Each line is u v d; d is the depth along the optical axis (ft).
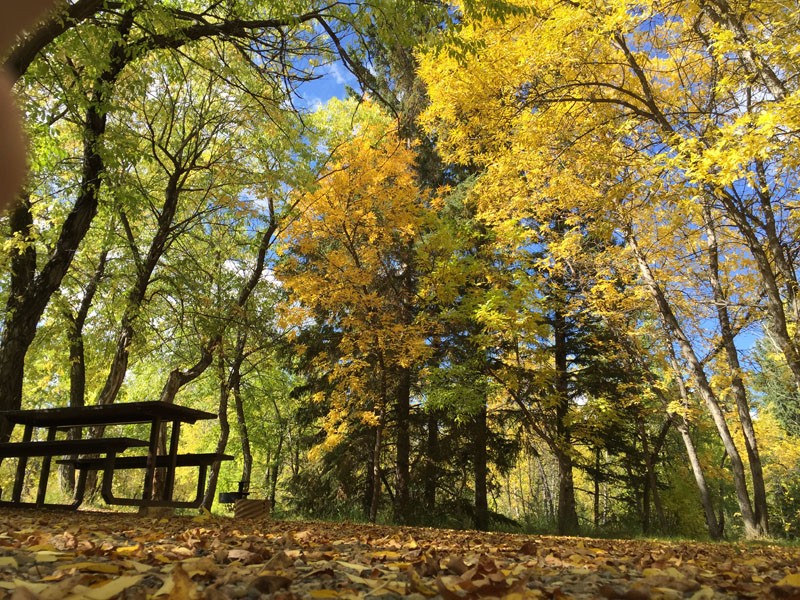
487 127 34.73
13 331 33.53
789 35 25.09
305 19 26.63
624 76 35.06
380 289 52.49
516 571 9.70
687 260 49.93
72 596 5.80
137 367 67.77
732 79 30.99
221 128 47.37
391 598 6.92
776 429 101.50
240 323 51.47
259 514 31.40
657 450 67.62
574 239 44.93
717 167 27.58
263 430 91.20
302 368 57.36
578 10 28.73
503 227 41.29
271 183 42.65
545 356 47.52
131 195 33.55
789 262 37.42
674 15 32.73
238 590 6.87
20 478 29.22
